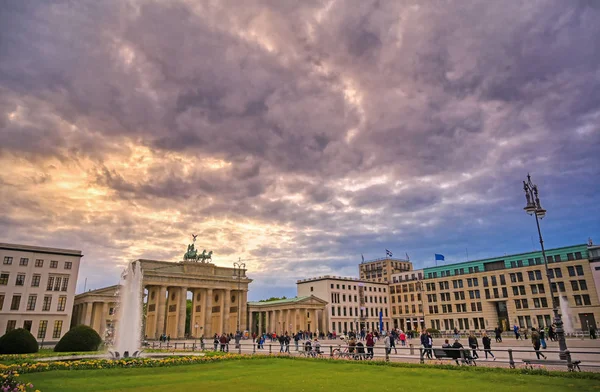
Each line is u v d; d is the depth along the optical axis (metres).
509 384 20.80
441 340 77.69
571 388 19.31
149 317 118.44
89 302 108.06
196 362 34.38
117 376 26.61
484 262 133.38
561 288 113.38
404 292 158.12
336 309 143.12
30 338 43.97
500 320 126.38
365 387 20.58
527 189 33.09
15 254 87.94
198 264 121.00
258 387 21.02
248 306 135.62
